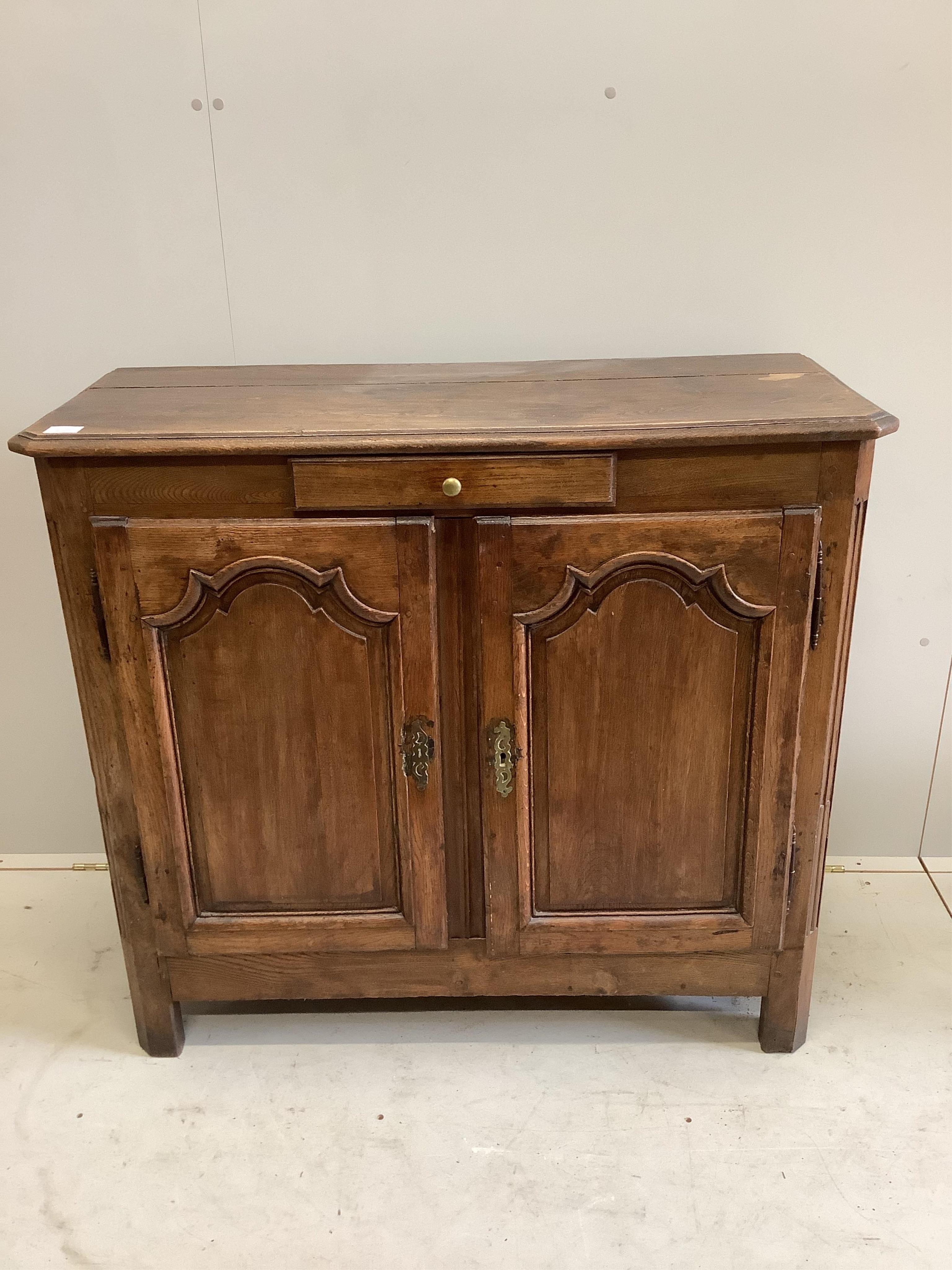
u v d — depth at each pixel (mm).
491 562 1368
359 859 1536
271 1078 1606
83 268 1780
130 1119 1537
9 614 1981
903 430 1832
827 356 1810
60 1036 1701
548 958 1590
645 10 1627
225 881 1558
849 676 1998
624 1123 1506
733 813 1501
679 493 1343
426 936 1567
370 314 1802
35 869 2137
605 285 1777
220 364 1834
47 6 1636
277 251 1767
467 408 1422
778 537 1349
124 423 1379
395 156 1709
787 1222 1354
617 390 1511
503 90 1671
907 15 1616
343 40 1649
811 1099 1541
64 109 1691
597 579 1373
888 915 1944
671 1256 1311
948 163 1687
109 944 1920
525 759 1469
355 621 1408
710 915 1555
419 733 1447
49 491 1360
